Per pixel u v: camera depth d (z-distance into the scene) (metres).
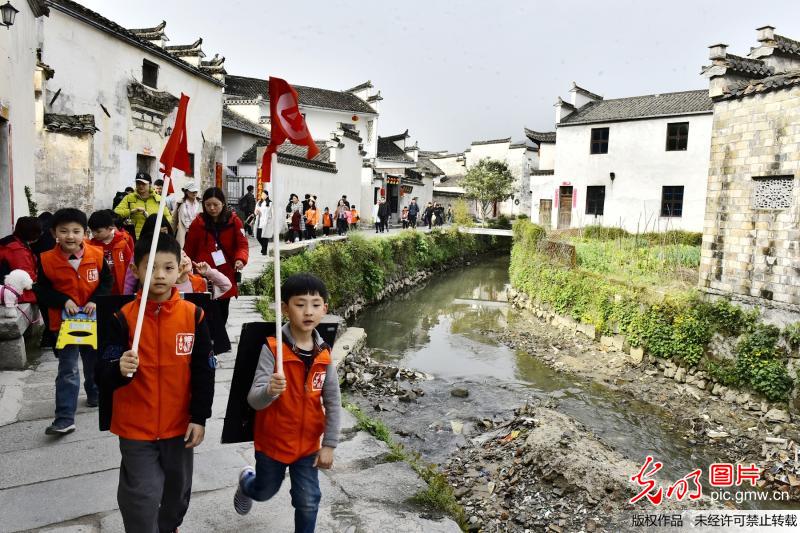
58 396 4.40
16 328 5.78
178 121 2.82
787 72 10.59
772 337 10.23
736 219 11.48
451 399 10.30
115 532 3.26
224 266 5.81
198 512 3.51
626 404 10.65
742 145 11.39
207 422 4.92
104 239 4.92
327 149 26.70
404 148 45.41
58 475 3.86
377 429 5.23
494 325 17.38
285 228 21.38
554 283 17.20
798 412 9.56
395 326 17.09
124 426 2.68
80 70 13.17
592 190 28.28
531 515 5.89
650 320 12.46
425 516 3.69
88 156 11.92
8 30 7.69
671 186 25.67
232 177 24.42
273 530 3.36
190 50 18.84
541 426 7.59
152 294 2.74
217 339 3.48
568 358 13.57
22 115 8.77
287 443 2.78
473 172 41.81
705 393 10.92
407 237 25.62
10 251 5.77
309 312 2.74
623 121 26.83
